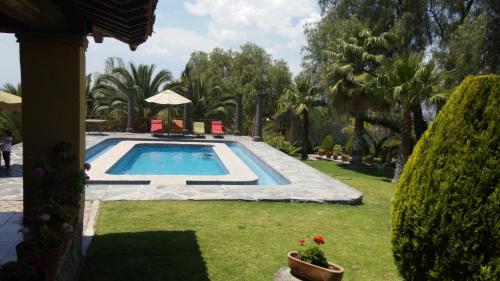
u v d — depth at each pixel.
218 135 23.81
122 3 3.48
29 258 3.30
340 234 7.02
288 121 27.48
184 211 7.85
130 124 23.47
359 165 18.58
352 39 16.61
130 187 9.62
